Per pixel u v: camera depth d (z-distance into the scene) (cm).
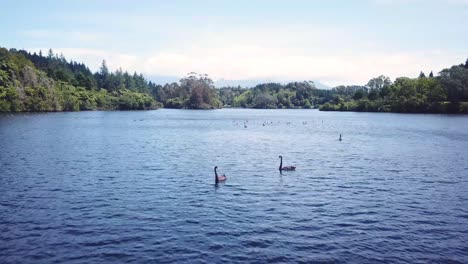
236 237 2744
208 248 2556
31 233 2803
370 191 4075
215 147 7681
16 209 3359
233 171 5125
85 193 3916
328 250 2544
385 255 2481
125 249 2539
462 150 7281
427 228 2967
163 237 2738
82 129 11319
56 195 3831
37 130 10581
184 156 6419
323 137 9825
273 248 2564
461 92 19788
